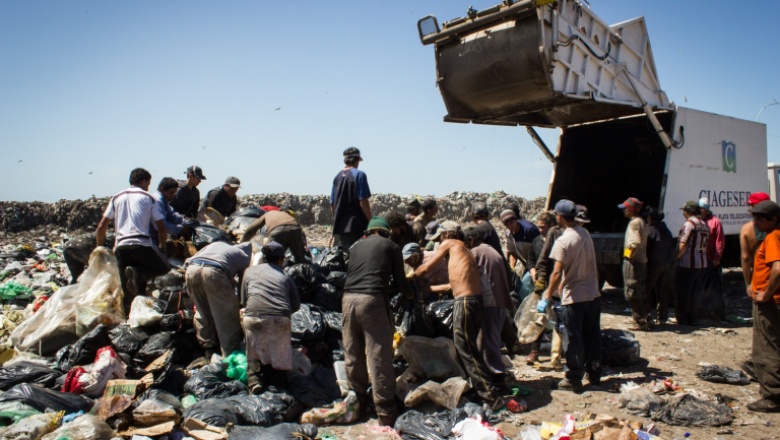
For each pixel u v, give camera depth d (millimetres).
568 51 8242
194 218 9219
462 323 5312
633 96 9352
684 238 8422
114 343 5660
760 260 5289
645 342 7609
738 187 11070
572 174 11117
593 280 5816
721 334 8055
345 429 4961
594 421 4629
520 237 8078
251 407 4898
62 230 24719
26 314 7930
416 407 5234
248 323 5270
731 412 5160
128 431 4539
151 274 6488
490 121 10062
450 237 5727
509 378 6062
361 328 5145
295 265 6684
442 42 9180
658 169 10883
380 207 28766
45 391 4840
